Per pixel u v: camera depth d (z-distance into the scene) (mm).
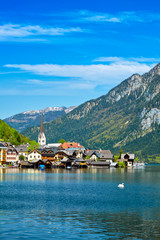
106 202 93688
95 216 75500
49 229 64438
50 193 111375
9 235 60312
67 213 78500
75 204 90312
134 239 59031
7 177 172875
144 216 75688
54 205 88688
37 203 91688
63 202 93438
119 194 109812
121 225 67875
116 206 87438
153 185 139375
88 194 109562
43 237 59438
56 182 148625
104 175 199250
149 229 65062
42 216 75250
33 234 61125
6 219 72062
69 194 109250
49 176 183250
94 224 68500
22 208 84375
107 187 130000
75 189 122750
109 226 67125
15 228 64875
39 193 111188
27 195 106500
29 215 76188
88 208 84688
